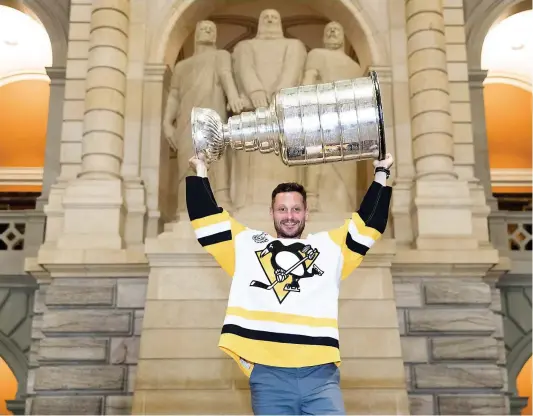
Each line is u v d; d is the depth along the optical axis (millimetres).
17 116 18531
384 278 8328
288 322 3455
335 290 3619
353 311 8125
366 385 7742
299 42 10234
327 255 3691
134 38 10648
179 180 9867
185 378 7703
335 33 10727
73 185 9469
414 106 10133
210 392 7645
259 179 9578
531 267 11164
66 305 9023
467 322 9008
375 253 8352
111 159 9727
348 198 9828
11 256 11055
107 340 8961
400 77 10492
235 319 3492
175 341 7887
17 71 18266
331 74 10211
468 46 12234
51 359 8859
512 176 18500
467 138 10453
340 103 4098
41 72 18297
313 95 4160
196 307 8086
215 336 7934
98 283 9117
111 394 8805
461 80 10758
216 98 10055
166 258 8352
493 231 11320
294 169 9680
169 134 10148
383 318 8094
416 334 9008
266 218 9141
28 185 18406
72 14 11047
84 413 8695
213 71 10180
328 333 3463
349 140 4078
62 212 9773
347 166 9977
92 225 9250
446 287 9094
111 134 9828
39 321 9688
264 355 3400
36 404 8703
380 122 4031
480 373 8883
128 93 10359
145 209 9727
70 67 10734
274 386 3354
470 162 10328
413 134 10078
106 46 10227
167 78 10797
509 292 11203
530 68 17922
